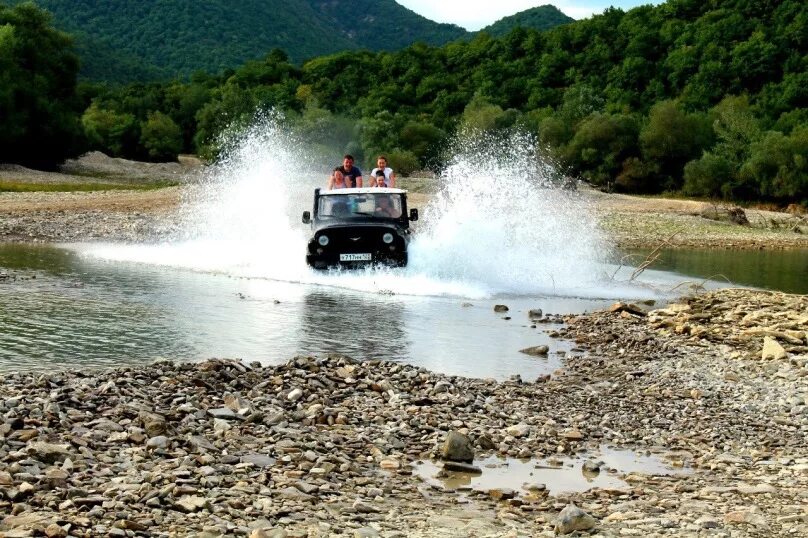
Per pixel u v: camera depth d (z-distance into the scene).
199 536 5.07
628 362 11.85
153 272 18.42
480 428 8.21
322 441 7.39
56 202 36.75
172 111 131.00
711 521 5.90
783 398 10.12
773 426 9.00
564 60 122.88
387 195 18.83
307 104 105.81
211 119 113.62
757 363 11.88
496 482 6.93
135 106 134.62
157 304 14.36
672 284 21.28
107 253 21.69
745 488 6.84
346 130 93.56
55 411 7.25
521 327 14.08
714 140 90.62
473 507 6.26
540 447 7.87
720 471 7.45
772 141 80.06
